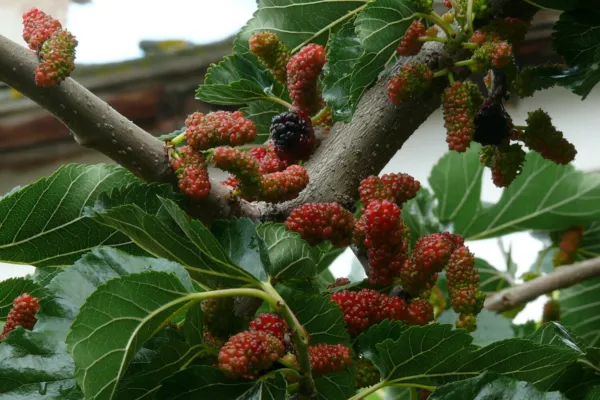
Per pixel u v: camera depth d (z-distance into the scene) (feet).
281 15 1.99
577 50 1.87
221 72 1.97
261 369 1.57
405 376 1.70
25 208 1.74
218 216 1.73
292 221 1.72
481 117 1.84
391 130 1.82
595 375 1.83
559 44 1.87
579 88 1.85
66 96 1.70
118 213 1.59
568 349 1.65
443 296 2.52
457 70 1.82
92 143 1.71
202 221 1.73
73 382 1.54
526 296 2.54
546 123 1.86
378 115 1.82
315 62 1.81
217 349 1.65
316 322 1.70
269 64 1.90
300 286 1.73
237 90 1.95
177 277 1.53
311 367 1.64
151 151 1.71
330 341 1.70
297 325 1.58
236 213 1.74
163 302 1.54
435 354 1.66
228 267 1.63
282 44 1.89
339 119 1.78
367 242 1.71
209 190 1.70
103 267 1.57
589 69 1.85
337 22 2.00
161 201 1.61
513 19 1.83
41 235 1.76
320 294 1.73
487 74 1.96
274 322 1.61
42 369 1.54
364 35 1.75
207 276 1.65
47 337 1.54
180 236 1.62
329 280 2.52
